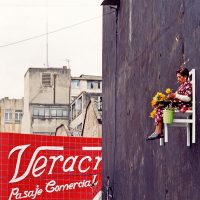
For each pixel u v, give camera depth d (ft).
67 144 111.34
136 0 49.37
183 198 32.63
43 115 209.97
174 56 35.40
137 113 48.55
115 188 62.08
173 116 29.37
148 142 43.29
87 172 111.86
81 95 184.75
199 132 29.27
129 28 53.11
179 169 33.50
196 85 30.04
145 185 44.37
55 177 110.63
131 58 51.85
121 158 57.82
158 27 40.19
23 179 109.60
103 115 73.97
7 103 228.22
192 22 31.48
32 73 210.59
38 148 110.63
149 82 43.45
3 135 108.78
